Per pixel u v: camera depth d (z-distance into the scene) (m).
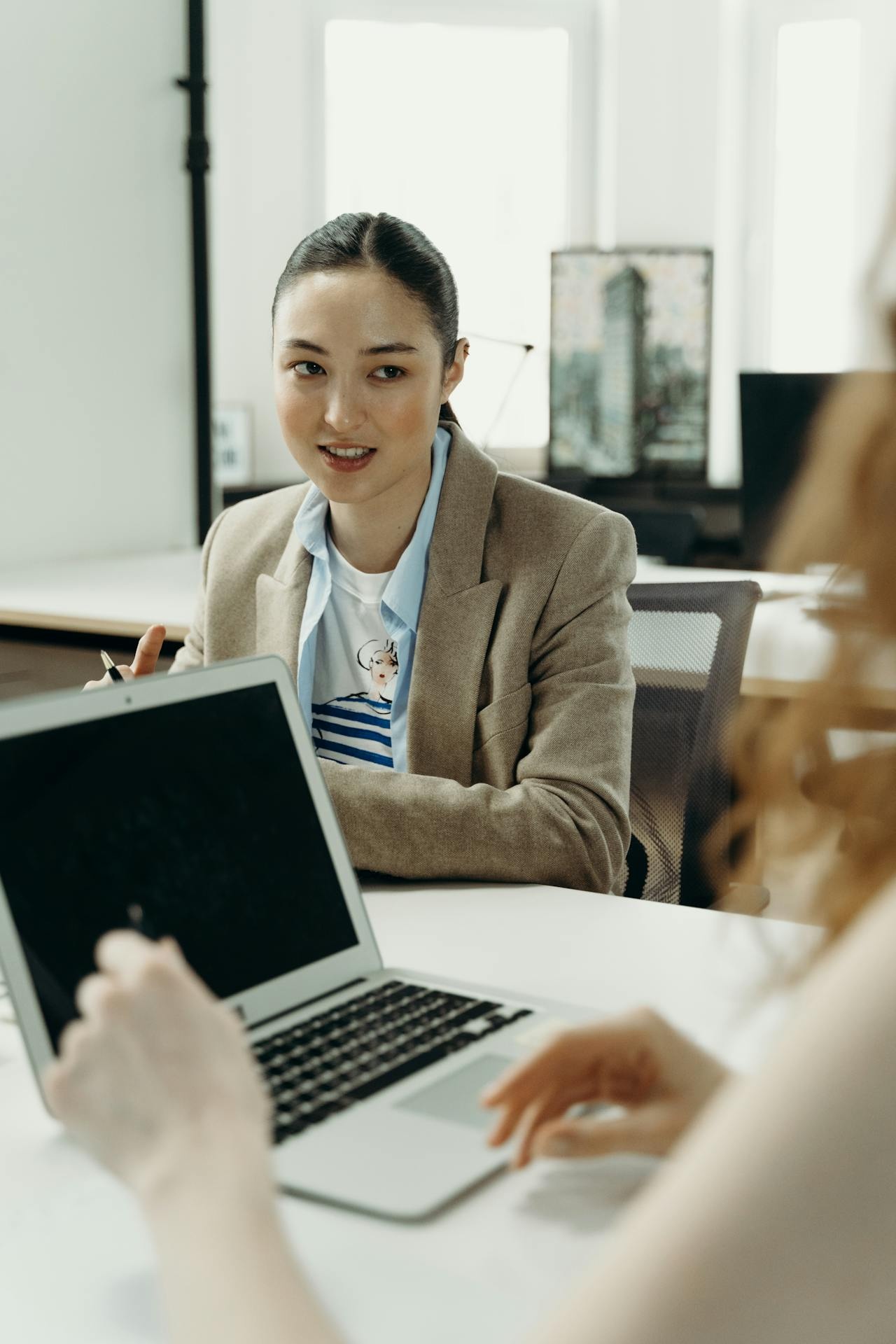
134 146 3.51
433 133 5.31
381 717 1.64
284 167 5.06
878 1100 0.41
